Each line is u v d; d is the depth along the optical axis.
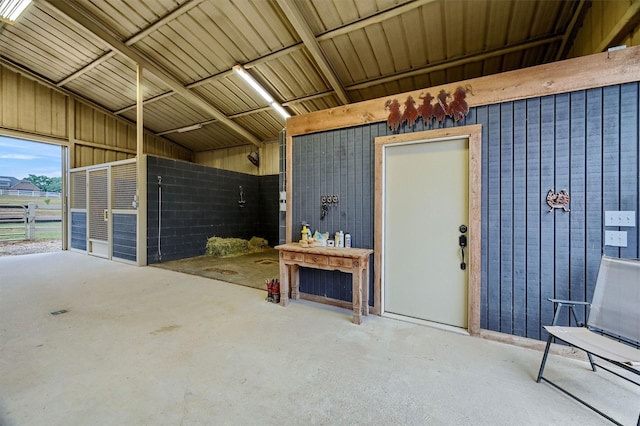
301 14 4.04
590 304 2.07
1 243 8.82
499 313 2.61
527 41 4.09
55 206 10.59
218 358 2.25
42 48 5.93
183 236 6.66
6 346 2.40
